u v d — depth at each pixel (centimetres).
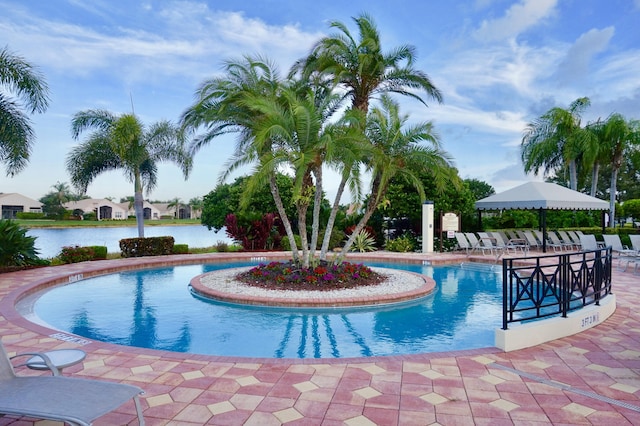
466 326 661
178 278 1102
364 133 914
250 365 418
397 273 1089
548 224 2120
